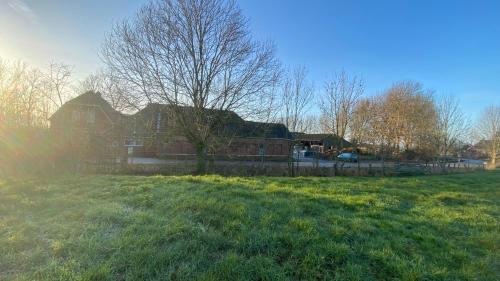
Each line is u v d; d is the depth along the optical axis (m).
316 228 4.54
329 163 30.83
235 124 17.95
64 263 3.05
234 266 3.20
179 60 15.45
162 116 16.44
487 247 4.61
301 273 3.30
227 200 5.83
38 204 5.18
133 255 3.24
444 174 22.98
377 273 3.45
